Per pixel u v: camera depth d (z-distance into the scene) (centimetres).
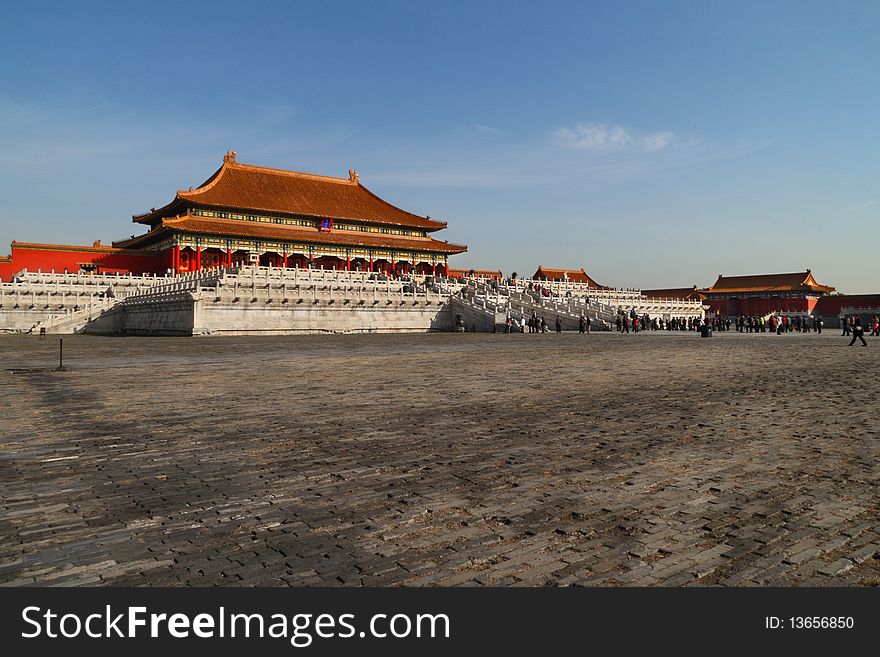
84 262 7894
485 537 611
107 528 638
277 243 8719
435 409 1343
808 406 1362
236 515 677
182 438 1052
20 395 1577
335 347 3697
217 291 5184
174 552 581
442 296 6656
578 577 527
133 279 6975
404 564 553
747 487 763
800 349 3375
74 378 1973
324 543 599
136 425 1166
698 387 1698
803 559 557
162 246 8344
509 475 824
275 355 3019
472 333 6034
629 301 8738
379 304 6150
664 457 913
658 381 1847
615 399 1482
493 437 1056
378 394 1584
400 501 721
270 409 1348
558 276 11881
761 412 1288
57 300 6069
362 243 9238
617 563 552
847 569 538
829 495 730
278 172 9869
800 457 907
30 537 614
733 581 519
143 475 829
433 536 615
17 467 866
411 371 2189
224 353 3172
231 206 8375
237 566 552
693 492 745
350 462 894
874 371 2109
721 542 595
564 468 856
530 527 636
